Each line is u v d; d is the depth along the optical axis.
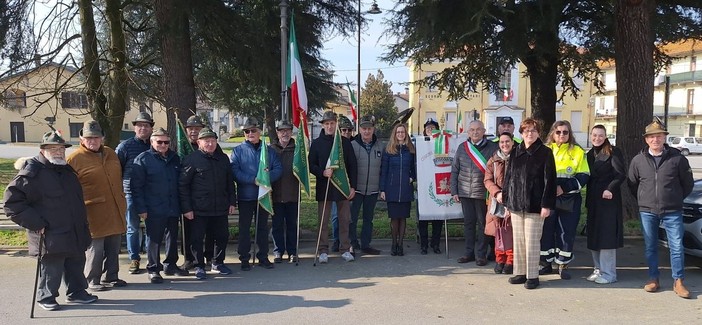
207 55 13.44
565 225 6.23
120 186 5.89
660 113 50.41
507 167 6.13
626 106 8.99
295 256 7.19
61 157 5.11
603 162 6.04
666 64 14.72
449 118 47.22
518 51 11.31
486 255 7.10
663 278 6.29
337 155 6.98
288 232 7.22
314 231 8.70
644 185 5.77
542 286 6.02
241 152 6.86
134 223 6.54
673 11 11.12
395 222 7.52
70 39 11.80
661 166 5.67
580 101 47.12
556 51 13.47
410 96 47.91
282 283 6.16
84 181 5.62
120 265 6.99
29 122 52.09
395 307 5.31
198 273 6.33
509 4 9.54
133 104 16.55
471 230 7.12
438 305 5.38
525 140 5.92
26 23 10.78
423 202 7.51
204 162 6.34
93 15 12.43
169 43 9.69
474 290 5.88
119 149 6.65
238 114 19.08
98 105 11.95
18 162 5.17
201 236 6.36
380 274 6.56
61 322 4.87
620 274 6.48
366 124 7.52
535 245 5.89
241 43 11.70
